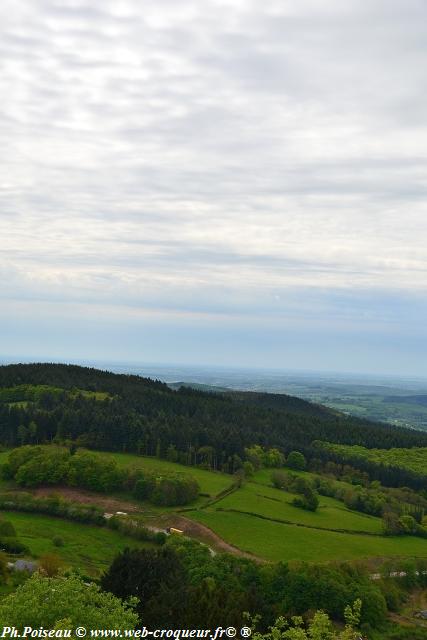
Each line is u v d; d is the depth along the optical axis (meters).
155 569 60.38
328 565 85.25
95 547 98.81
